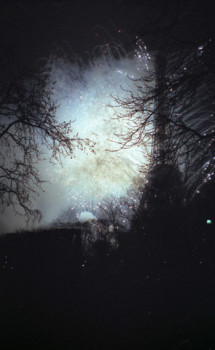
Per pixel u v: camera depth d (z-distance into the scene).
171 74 13.25
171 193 14.02
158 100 13.29
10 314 9.23
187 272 10.99
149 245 12.25
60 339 7.91
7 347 7.56
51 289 10.73
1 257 13.17
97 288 10.61
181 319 8.69
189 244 11.94
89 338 7.95
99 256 12.41
